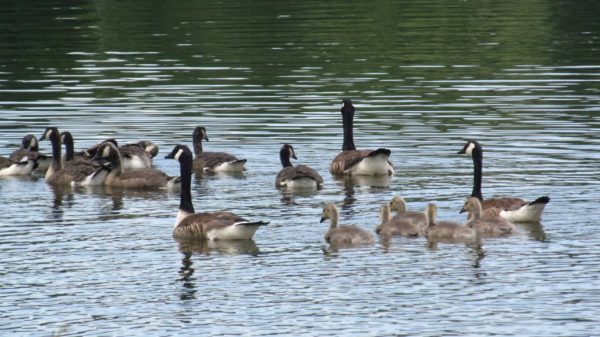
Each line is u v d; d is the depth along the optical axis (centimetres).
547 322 1877
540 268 2155
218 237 2405
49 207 2794
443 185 2908
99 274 2186
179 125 3669
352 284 2088
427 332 1847
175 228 2469
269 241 2406
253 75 4488
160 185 3050
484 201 2575
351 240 2359
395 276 2130
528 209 2486
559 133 3447
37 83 4391
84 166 3122
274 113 3819
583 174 2944
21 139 3538
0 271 2208
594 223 2478
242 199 2831
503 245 2325
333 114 3803
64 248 2373
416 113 3800
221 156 3206
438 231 2391
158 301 2025
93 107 3956
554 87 4169
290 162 3148
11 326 1912
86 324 1919
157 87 4275
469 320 1894
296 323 1898
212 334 1859
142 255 2317
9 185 3119
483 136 3441
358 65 4681
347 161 3086
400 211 2602
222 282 2120
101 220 2636
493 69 4559
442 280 2095
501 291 2028
